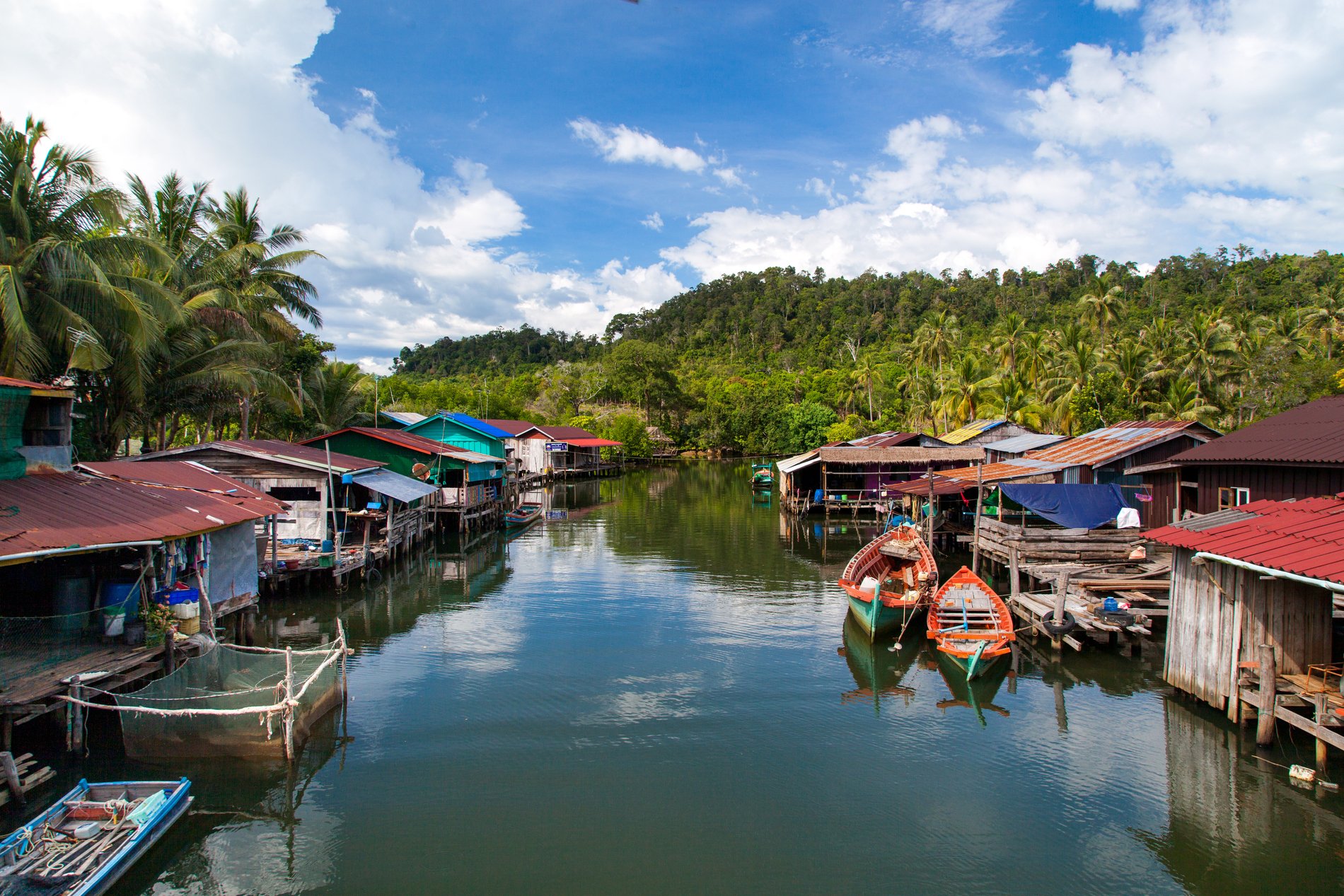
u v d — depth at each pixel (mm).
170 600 13953
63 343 20438
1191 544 12711
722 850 9625
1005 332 66875
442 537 35656
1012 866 9305
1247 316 55250
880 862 9375
